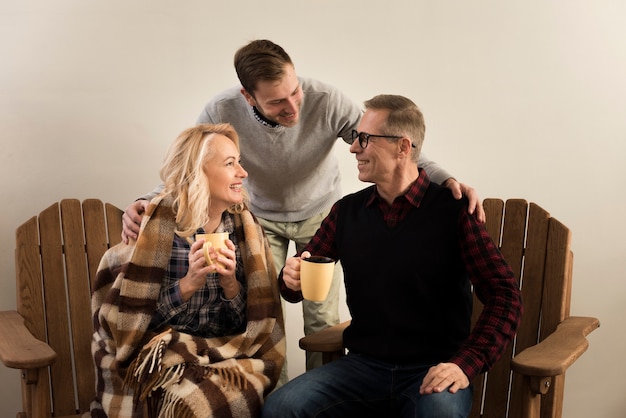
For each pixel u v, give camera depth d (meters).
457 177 2.68
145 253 1.93
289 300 2.04
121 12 2.46
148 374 1.86
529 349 1.90
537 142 2.67
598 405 2.77
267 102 2.05
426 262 1.89
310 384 1.90
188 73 2.54
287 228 2.45
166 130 2.55
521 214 2.27
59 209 2.32
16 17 2.40
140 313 1.91
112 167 2.52
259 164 2.32
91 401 2.31
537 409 1.86
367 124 1.93
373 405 1.93
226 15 2.53
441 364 1.72
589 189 2.69
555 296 2.20
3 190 2.45
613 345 2.74
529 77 2.64
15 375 2.54
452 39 2.62
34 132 2.45
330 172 2.46
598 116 2.66
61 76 2.44
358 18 2.60
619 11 2.62
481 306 2.31
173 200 1.97
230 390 1.88
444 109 2.65
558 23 2.62
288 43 2.58
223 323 2.04
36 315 2.29
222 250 1.83
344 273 2.02
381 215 1.97
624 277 2.72
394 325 1.92
